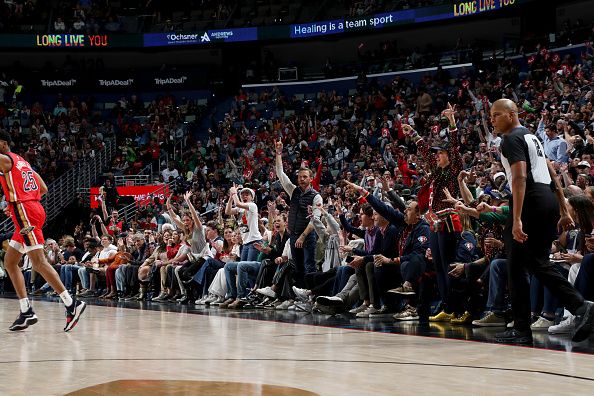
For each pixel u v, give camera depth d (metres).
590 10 19.91
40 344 4.74
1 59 25.58
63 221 20.03
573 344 4.49
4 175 5.91
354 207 10.30
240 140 21.45
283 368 3.51
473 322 5.96
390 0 21.95
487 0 19.66
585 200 5.39
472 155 14.06
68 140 22.39
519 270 4.61
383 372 3.36
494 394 2.79
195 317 7.11
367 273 7.09
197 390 2.90
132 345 4.59
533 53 19.50
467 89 17.58
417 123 18.39
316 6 23.67
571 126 10.83
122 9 24.47
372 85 21.39
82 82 24.58
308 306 7.84
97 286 12.75
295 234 8.10
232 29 23.38
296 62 24.56
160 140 22.33
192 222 10.24
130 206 19.06
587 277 5.24
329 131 20.11
